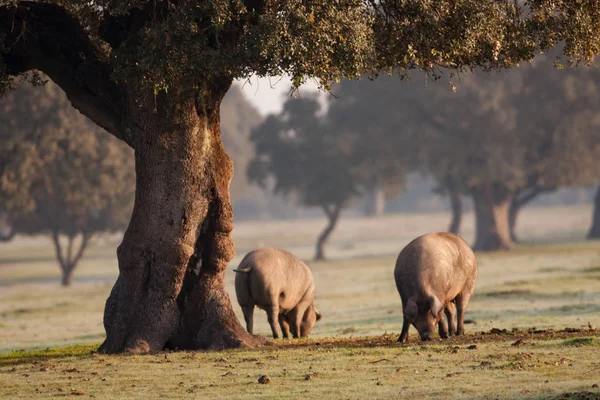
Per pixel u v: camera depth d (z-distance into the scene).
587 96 138.38
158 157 33.69
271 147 160.12
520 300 58.91
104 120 35.25
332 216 160.62
